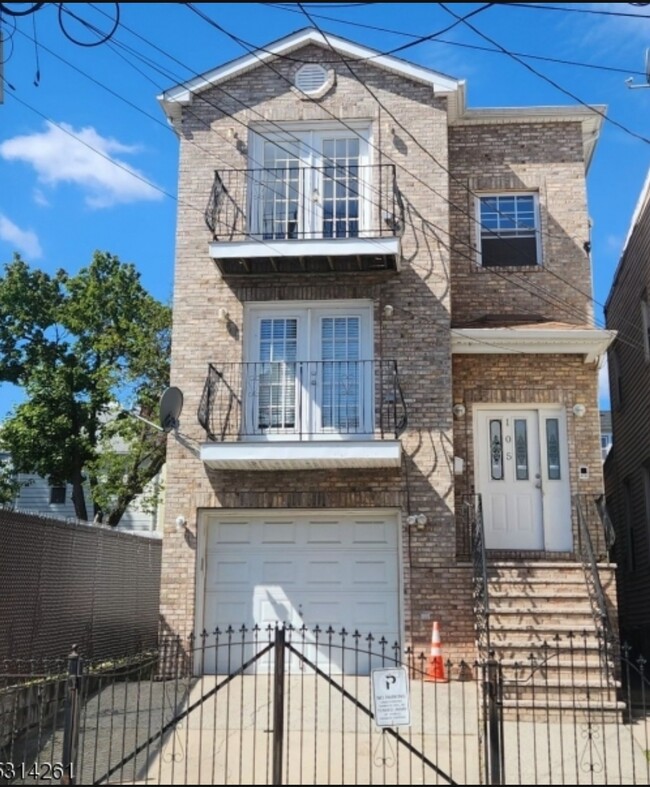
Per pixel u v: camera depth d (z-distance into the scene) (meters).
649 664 14.62
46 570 11.90
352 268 13.77
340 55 14.59
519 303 14.80
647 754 8.50
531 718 10.09
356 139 14.52
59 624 12.31
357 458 12.67
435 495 13.14
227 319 13.89
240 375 13.70
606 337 13.58
